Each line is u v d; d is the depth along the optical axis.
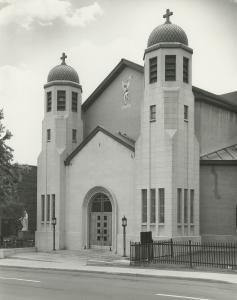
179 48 30.27
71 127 36.22
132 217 30.95
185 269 22.09
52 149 35.84
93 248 33.56
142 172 30.25
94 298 13.35
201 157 32.09
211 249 29.81
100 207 33.81
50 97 36.81
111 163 32.69
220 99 34.34
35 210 43.50
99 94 37.78
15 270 23.59
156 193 29.12
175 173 28.88
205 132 33.25
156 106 29.98
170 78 30.11
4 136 36.47
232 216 31.36
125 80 35.94
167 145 29.02
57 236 34.59
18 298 13.39
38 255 32.22
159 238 28.52
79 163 34.72
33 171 43.78
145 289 15.34
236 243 30.75
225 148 34.34
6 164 35.91
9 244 35.78
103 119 37.22
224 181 31.61
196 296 13.75
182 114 29.83
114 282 17.50
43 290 15.09
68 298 13.35
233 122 35.69
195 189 30.31
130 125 35.06
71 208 34.78
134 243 26.45
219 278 18.33
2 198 36.03
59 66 37.34
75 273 21.58
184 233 29.11
